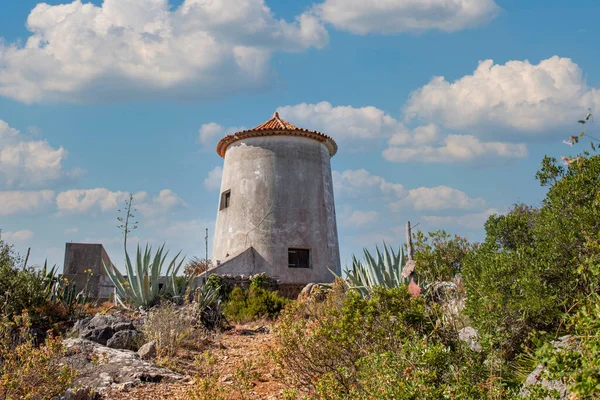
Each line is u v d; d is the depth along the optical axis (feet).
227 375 30.45
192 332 40.68
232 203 89.51
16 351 22.44
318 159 92.07
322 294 57.67
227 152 94.79
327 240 88.99
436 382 17.69
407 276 36.76
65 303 46.14
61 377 21.72
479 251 30.35
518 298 24.11
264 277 74.23
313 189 89.66
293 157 89.45
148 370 29.50
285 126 91.86
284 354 24.68
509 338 23.32
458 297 29.27
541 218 29.53
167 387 27.55
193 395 23.48
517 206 50.52
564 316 15.37
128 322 38.11
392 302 23.20
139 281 53.47
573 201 26.71
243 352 37.99
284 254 84.53
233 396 26.35
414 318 22.34
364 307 23.31
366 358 20.66
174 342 37.11
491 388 16.43
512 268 25.48
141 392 26.35
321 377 22.18
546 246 26.03
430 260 26.50
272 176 87.86
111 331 36.83
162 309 41.29
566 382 13.05
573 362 12.73
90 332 36.22
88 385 25.99
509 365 22.36
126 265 55.26
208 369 30.71
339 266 91.91
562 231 25.61
